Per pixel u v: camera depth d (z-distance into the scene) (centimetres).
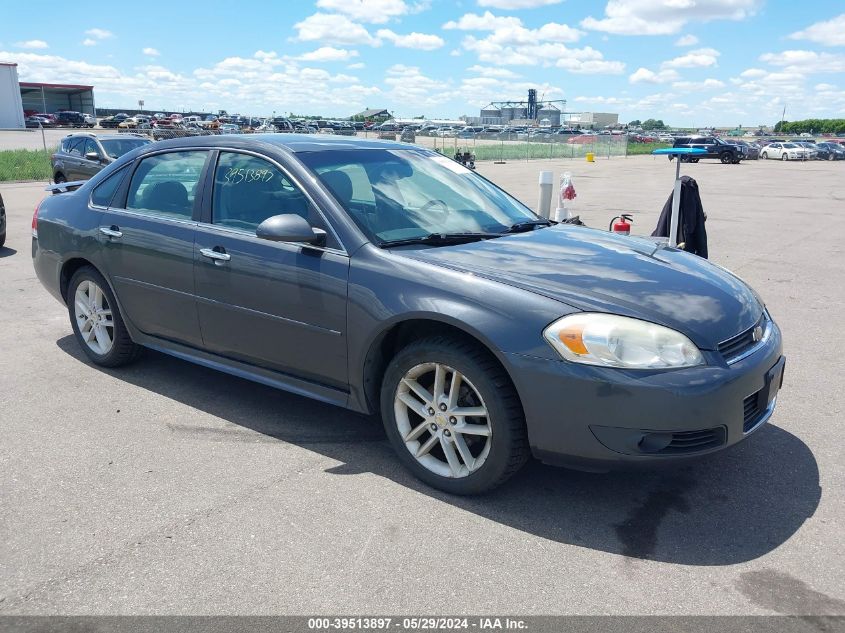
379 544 291
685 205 688
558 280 318
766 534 301
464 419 322
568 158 4912
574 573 273
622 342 287
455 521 309
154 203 445
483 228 399
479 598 258
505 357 297
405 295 324
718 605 254
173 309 428
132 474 349
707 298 321
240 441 387
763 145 5319
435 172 439
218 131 4881
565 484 343
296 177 377
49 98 9025
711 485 344
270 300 373
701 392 283
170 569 273
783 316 666
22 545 289
